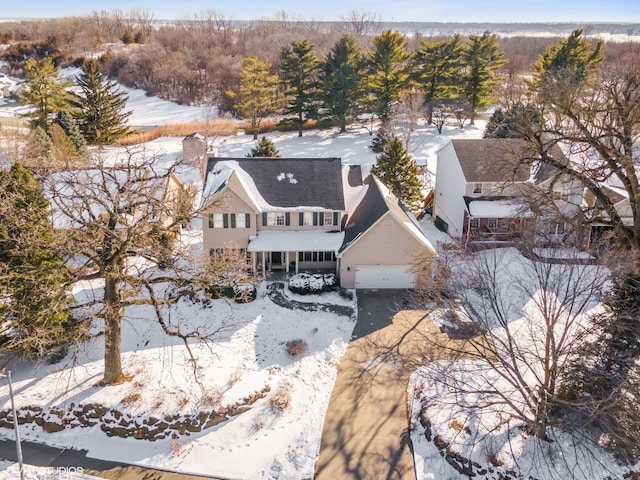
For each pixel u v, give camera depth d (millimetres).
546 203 30109
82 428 23703
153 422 23562
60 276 22469
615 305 23109
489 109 83938
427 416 24125
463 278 30484
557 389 23484
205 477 21672
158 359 27578
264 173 37656
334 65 69125
